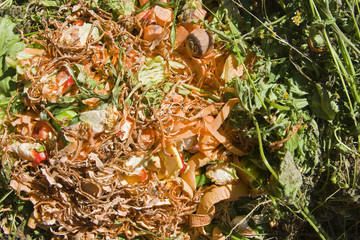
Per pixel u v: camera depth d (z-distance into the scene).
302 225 0.61
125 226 0.56
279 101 0.53
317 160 0.54
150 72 0.55
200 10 0.56
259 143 0.51
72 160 0.50
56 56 0.52
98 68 0.54
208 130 0.53
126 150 0.51
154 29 0.54
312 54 0.54
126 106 0.52
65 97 0.51
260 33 0.54
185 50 0.57
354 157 0.55
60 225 0.54
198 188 0.58
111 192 0.52
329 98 0.53
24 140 0.52
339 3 0.54
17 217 0.57
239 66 0.55
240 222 0.54
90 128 0.49
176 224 0.56
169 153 0.53
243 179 0.56
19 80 0.53
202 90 0.56
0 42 0.54
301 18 0.54
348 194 0.55
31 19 0.57
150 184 0.54
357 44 0.54
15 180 0.53
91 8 0.55
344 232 0.60
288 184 0.51
